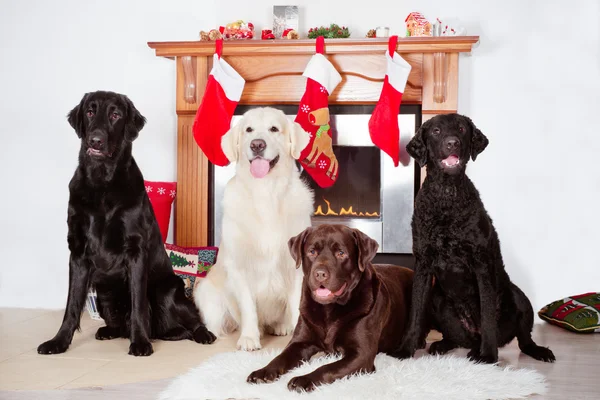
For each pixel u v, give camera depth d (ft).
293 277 10.25
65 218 14.43
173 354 9.60
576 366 9.00
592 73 13.14
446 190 8.74
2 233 14.53
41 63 14.47
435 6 13.65
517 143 13.42
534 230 13.42
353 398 6.89
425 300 9.09
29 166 14.48
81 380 8.14
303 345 8.23
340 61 13.20
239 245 10.05
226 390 7.29
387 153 12.51
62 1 14.40
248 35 13.41
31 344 10.29
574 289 13.34
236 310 10.61
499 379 7.73
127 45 14.37
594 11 13.08
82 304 9.95
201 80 13.55
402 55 13.01
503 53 13.41
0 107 14.55
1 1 14.49
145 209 10.12
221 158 12.90
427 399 7.06
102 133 9.41
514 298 9.36
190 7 14.26
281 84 13.43
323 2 13.99
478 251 8.75
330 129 13.19
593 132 13.17
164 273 10.73
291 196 10.28
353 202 13.70
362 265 7.86
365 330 7.85
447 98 12.94
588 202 13.24
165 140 14.40
